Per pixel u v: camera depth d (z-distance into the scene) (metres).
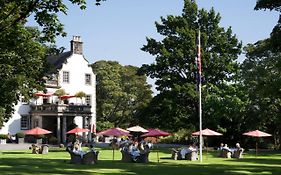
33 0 15.18
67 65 66.94
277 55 44.75
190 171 22.78
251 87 48.28
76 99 67.62
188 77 53.19
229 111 49.38
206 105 50.28
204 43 53.06
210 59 52.62
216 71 53.22
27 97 38.34
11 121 61.34
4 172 20.72
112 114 82.06
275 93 32.06
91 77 69.75
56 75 65.25
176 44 53.59
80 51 68.88
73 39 68.25
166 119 51.66
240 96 50.56
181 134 63.75
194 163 29.12
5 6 15.81
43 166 24.80
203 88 52.12
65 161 28.94
